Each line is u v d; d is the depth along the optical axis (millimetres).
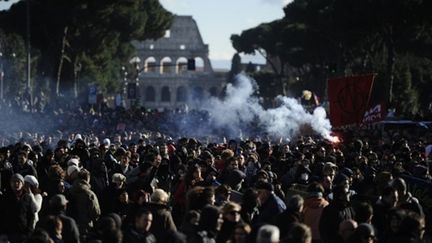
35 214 16938
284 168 23234
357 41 69812
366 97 28719
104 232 12484
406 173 20547
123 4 79938
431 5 59406
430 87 90812
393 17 60969
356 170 20734
